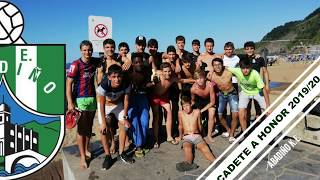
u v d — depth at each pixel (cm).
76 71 477
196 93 621
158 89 595
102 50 622
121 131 533
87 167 520
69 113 473
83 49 478
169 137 624
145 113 564
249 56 630
